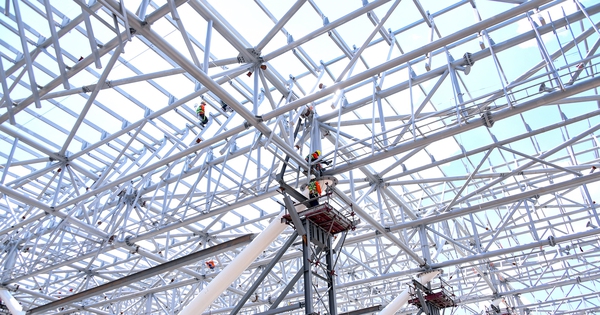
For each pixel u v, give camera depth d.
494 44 16.31
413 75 18.08
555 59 15.67
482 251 23.94
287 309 15.52
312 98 14.45
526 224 27.64
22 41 11.86
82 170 22.09
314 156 17.75
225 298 37.66
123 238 23.55
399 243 22.45
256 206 29.02
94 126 22.44
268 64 18.14
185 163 23.19
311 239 16.56
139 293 30.48
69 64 19.20
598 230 21.88
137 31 11.61
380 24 14.20
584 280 32.22
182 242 27.75
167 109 18.20
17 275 27.91
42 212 22.06
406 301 24.03
